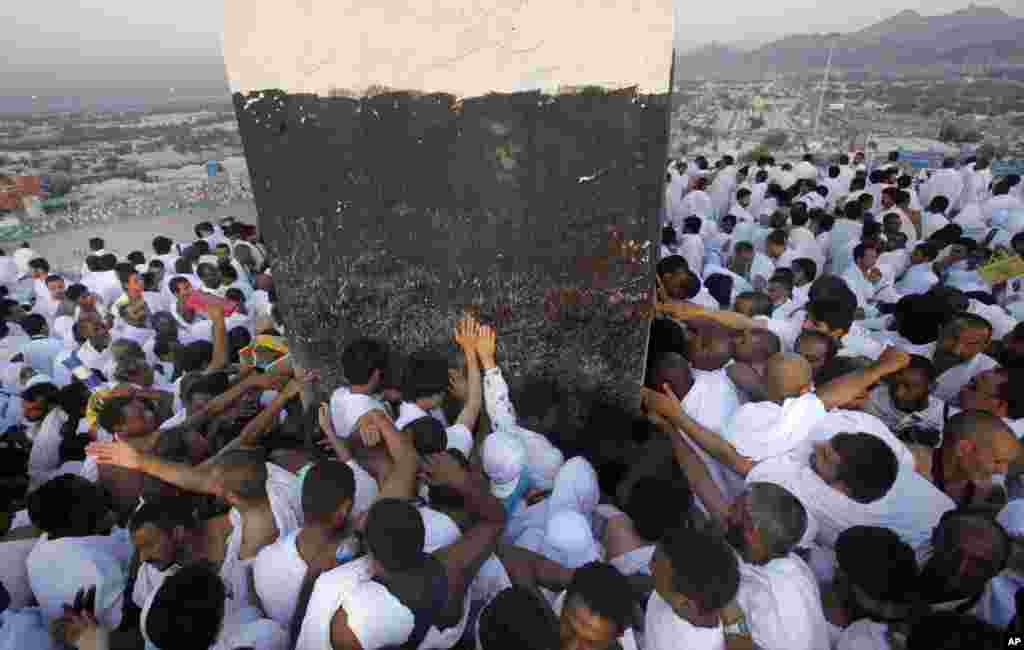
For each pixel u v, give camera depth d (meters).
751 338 3.26
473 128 2.52
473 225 2.69
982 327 3.21
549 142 2.49
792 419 2.52
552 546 2.20
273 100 2.62
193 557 2.12
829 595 2.09
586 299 2.75
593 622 1.52
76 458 3.32
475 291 2.82
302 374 3.18
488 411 2.89
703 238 7.27
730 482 2.74
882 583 1.79
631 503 2.14
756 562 1.93
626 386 2.88
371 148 2.63
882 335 3.92
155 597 1.64
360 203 2.75
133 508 2.76
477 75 2.43
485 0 2.33
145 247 13.30
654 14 2.25
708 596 1.62
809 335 3.21
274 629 1.90
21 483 2.94
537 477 2.72
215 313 3.90
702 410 2.83
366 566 1.79
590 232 2.62
